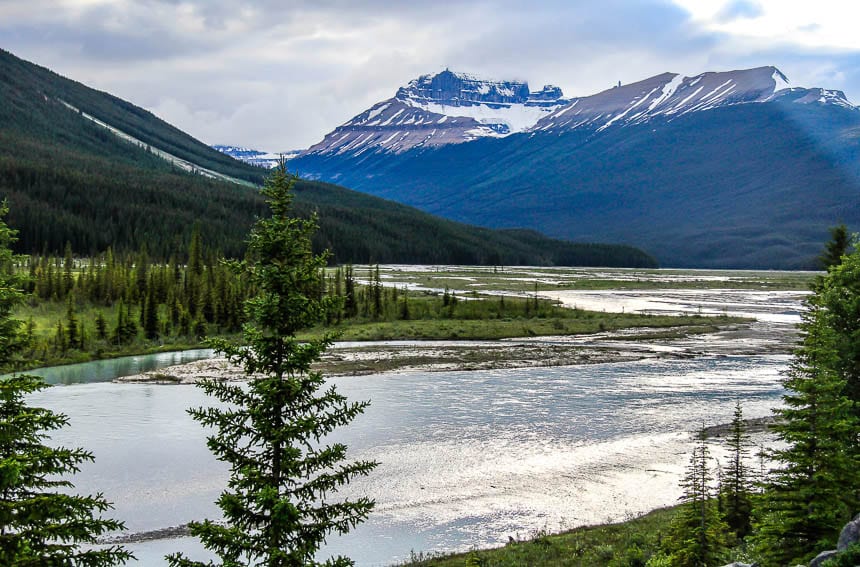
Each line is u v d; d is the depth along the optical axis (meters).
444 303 130.88
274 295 16.09
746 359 83.56
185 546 30.67
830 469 22.56
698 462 41.53
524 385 66.44
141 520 33.47
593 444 46.31
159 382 67.31
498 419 52.56
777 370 75.69
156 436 47.22
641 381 68.88
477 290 179.38
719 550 24.19
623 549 28.47
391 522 33.62
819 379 23.55
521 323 115.81
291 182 16.95
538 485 38.66
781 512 22.50
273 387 15.70
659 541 28.25
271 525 15.08
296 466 15.73
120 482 38.31
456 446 45.47
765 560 22.25
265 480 15.50
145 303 101.25
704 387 65.94
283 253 16.59
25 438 16.61
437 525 33.28
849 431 23.20
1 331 17.73
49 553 15.27
